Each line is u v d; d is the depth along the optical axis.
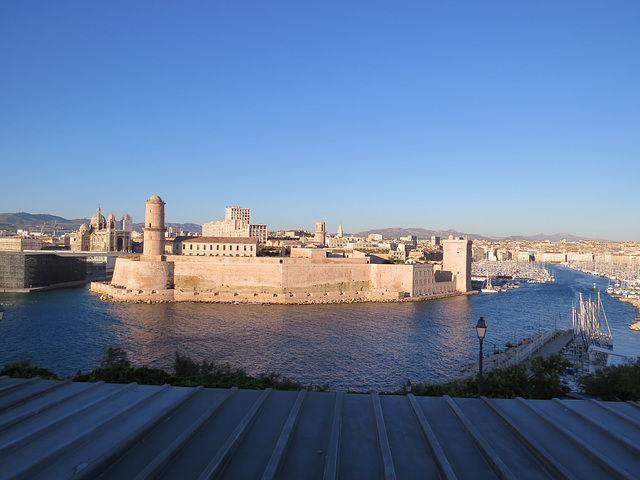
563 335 119.12
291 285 158.25
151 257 158.38
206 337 96.62
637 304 182.75
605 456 13.23
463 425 15.89
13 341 91.38
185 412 16.30
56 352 83.06
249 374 70.62
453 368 77.12
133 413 15.92
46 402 16.45
